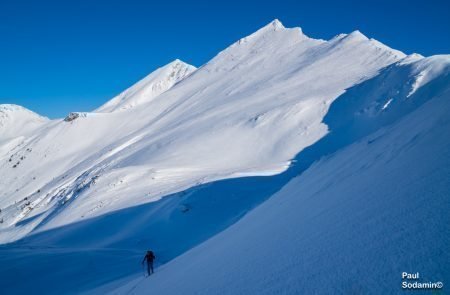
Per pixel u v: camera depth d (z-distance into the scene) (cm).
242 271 717
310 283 495
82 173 11256
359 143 1723
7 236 7431
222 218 3706
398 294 370
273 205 1612
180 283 943
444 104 1142
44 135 16938
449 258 385
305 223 856
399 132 1280
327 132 7362
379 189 778
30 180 14162
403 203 606
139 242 3612
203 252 1345
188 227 3684
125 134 15500
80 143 15938
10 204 12800
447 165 658
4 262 2711
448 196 530
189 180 5616
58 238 4756
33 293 2152
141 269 2512
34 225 7200
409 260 423
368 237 547
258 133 8162
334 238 626
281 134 7844
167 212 4059
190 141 9031
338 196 960
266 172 5016
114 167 9744
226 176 4772
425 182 645
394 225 539
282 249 727
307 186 1505
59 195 9156
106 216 4912
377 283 410
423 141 945
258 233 1074
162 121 14338
